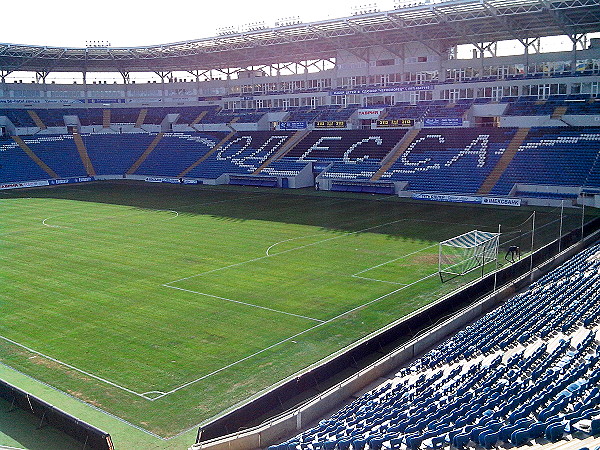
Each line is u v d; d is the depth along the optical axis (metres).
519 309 30.52
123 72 114.81
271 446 19.69
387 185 77.38
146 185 93.62
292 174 86.19
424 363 25.50
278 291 37.97
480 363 24.09
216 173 94.06
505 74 83.25
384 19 75.19
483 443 17.31
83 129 111.56
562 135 74.12
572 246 43.84
